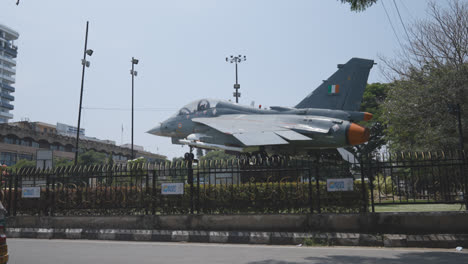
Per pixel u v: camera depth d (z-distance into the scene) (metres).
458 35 22.06
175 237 9.53
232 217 9.59
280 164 10.30
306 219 9.16
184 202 10.52
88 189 11.23
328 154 21.86
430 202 8.80
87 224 10.52
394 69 24.95
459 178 9.45
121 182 10.99
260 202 10.12
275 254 7.35
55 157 72.31
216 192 10.41
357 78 21.42
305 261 6.53
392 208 13.34
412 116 21.77
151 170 10.77
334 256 7.08
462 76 20.12
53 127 98.75
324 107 21.88
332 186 9.44
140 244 9.02
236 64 43.91
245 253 7.49
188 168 10.59
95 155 71.69
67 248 8.28
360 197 9.42
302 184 9.89
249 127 20.83
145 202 10.66
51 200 11.28
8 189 11.85
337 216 9.02
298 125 20.66
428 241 8.24
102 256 7.12
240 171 10.26
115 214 10.73
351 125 19.69
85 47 33.84
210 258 6.86
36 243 9.27
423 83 22.83
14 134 69.62
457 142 19.39
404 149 24.16
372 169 9.38
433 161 8.99
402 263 6.29
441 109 20.55
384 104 24.47
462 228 8.36
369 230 8.80
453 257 6.92
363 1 10.64
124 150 97.69
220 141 22.23
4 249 3.95
